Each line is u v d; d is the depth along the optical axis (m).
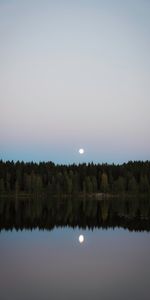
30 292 25.06
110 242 43.03
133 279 27.84
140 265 31.98
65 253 36.72
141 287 26.03
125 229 54.56
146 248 39.31
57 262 33.03
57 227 57.19
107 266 31.61
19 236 47.69
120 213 82.50
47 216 75.62
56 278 28.12
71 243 42.34
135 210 91.81
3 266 31.67
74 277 28.38
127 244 41.66
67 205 114.50
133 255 35.88
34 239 45.34
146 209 95.75
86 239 45.34
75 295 24.45
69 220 67.56
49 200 143.62
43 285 26.52
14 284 26.72
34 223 62.62
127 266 31.58
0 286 26.31
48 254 36.44
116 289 25.59
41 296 24.28
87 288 25.88
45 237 46.88
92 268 31.03
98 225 59.78
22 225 59.69
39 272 29.81
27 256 35.50
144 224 61.09
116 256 35.38
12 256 35.50
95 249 38.84
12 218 70.81
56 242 43.09
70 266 31.58
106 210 92.25
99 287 26.08
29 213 82.62
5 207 102.31
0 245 41.16
